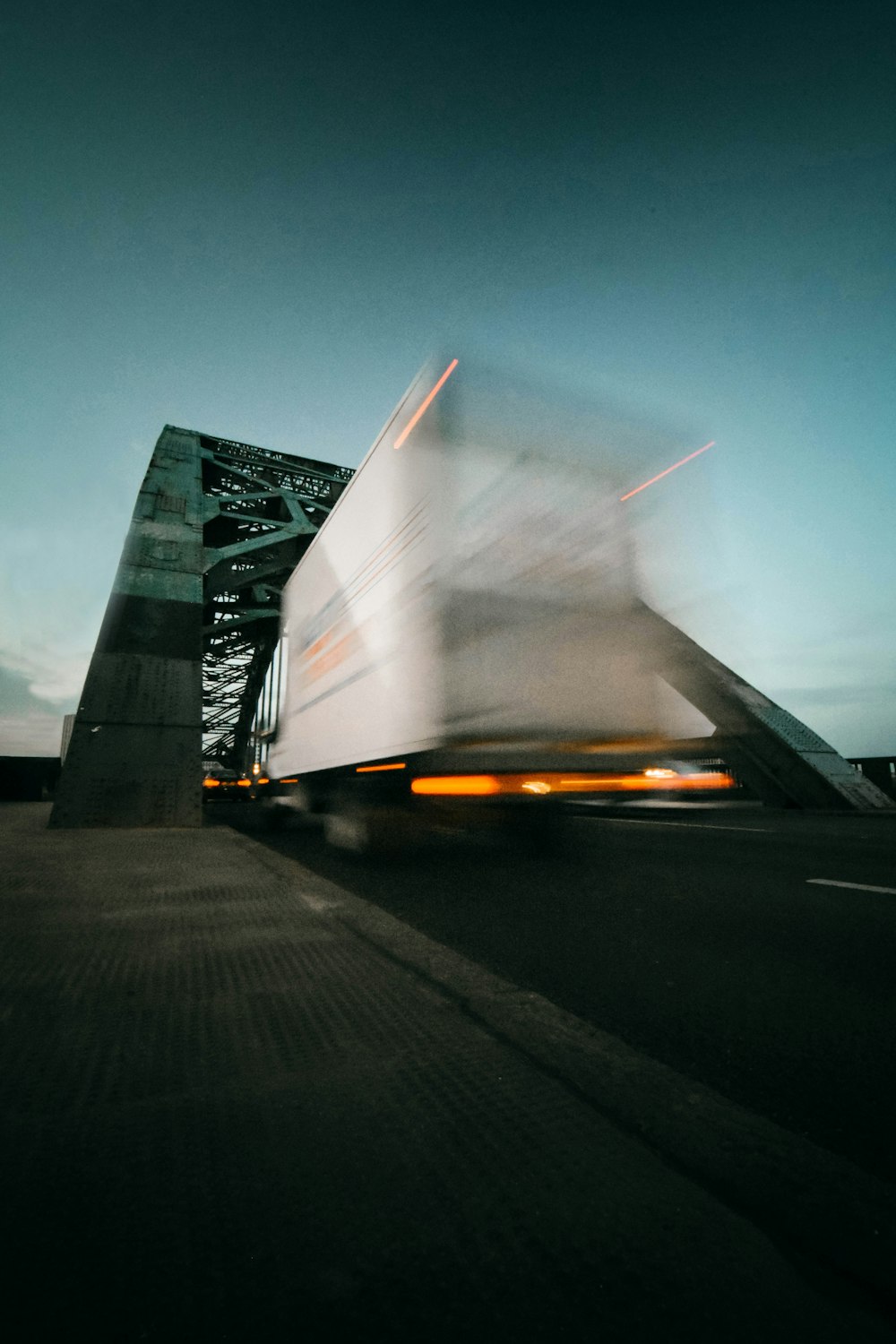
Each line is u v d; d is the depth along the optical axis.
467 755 6.59
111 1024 2.70
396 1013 2.82
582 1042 2.54
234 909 4.83
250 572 25.23
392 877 6.98
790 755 15.38
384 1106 2.05
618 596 6.97
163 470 24.61
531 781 7.75
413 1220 1.52
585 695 6.81
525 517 6.79
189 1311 1.28
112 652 15.36
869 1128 2.13
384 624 7.61
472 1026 2.69
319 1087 2.17
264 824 14.62
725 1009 3.20
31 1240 1.46
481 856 8.36
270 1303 1.30
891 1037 2.86
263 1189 1.64
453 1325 1.24
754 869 7.11
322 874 7.22
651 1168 1.73
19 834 10.98
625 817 13.97
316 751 10.66
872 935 4.47
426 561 6.68
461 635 6.40
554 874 7.04
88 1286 1.34
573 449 6.98
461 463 6.65
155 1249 1.44
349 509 9.38
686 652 7.17
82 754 13.62
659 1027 2.98
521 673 6.60
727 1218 1.53
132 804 13.19
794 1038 2.86
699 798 18.03
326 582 10.73
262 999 2.99
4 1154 1.78
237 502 28.14
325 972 3.37
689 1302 1.29
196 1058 2.38
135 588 17.48
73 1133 1.88
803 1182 1.67
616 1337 1.21
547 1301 1.29
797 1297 1.30
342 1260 1.41
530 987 3.52
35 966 3.47
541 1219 1.53
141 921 4.46
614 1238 1.46
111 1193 1.62
